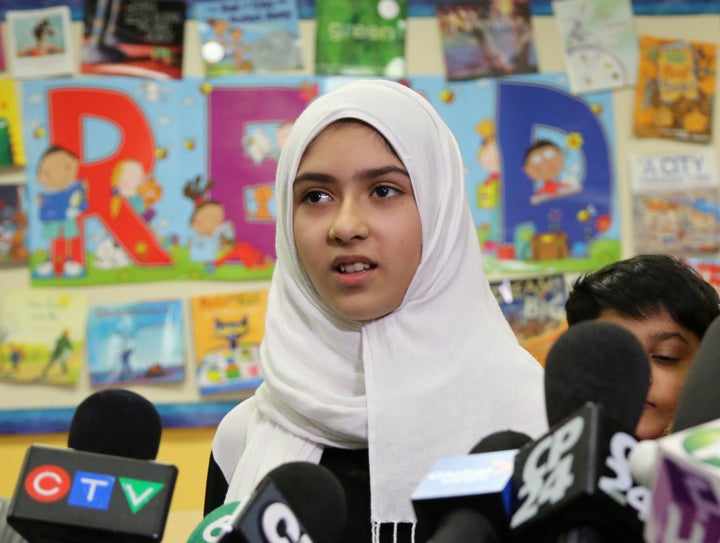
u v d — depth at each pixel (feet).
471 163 8.01
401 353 3.76
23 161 7.98
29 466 2.13
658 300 4.37
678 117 8.10
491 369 3.72
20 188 7.97
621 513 1.73
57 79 8.02
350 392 3.90
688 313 4.34
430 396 3.66
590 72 8.10
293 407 3.87
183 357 7.87
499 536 1.88
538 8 8.13
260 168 7.96
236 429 4.20
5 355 7.89
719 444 1.54
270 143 7.97
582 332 1.96
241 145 7.97
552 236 7.98
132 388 7.86
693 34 8.16
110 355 7.89
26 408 7.88
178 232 7.94
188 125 7.98
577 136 8.05
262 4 8.04
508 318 7.86
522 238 7.97
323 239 3.77
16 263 7.96
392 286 3.75
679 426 2.19
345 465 3.80
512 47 8.09
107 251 7.94
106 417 2.30
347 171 3.76
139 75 8.00
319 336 4.00
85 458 2.13
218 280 7.92
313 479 2.10
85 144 7.98
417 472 3.58
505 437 2.13
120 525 2.06
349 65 8.03
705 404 2.15
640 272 4.49
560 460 1.80
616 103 8.11
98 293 7.95
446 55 8.04
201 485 7.76
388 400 3.68
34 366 7.88
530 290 7.89
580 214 8.00
